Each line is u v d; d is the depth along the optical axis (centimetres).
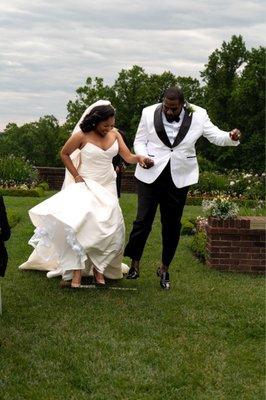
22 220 1173
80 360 455
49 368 441
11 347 477
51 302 601
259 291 670
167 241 673
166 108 647
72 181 698
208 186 2023
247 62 3750
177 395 406
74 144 667
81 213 626
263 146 3466
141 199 667
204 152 3612
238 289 675
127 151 679
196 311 583
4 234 521
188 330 530
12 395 397
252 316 570
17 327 525
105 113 657
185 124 655
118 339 503
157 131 655
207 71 3825
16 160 2145
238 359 470
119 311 576
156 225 1166
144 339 505
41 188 1964
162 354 473
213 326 543
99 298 620
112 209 647
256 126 3538
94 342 493
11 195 1859
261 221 787
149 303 607
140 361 459
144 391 412
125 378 429
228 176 2238
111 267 689
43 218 630
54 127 7188
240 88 3556
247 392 415
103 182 673
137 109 4388
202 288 676
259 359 471
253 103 3538
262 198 1928
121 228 652
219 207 784
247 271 775
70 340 496
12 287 655
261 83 3525
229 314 577
